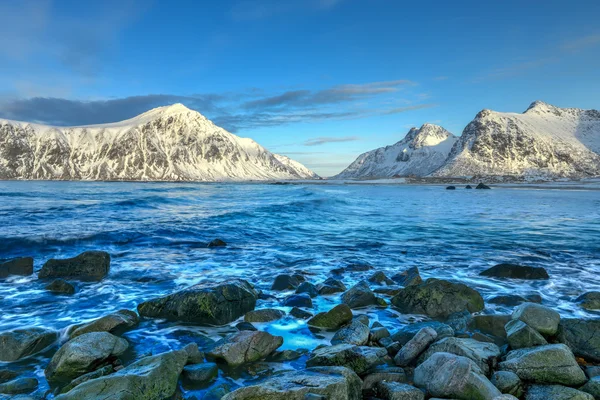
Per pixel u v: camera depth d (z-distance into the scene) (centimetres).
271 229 2112
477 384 477
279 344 645
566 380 520
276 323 776
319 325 756
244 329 744
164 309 797
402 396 478
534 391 505
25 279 1068
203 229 1978
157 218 2327
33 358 619
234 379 547
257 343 617
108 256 1180
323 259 1409
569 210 3562
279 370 577
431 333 646
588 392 502
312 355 609
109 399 447
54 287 977
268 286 1050
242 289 864
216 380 540
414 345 621
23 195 4350
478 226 2350
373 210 3453
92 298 928
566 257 1473
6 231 1614
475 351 577
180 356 557
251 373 565
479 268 1284
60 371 544
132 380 476
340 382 469
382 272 1141
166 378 506
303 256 1459
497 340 702
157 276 1131
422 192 8381
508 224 2456
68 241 1503
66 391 500
